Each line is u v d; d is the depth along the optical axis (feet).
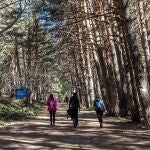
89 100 163.73
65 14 101.50
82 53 157.89
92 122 85.71
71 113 74.59
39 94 309.63
